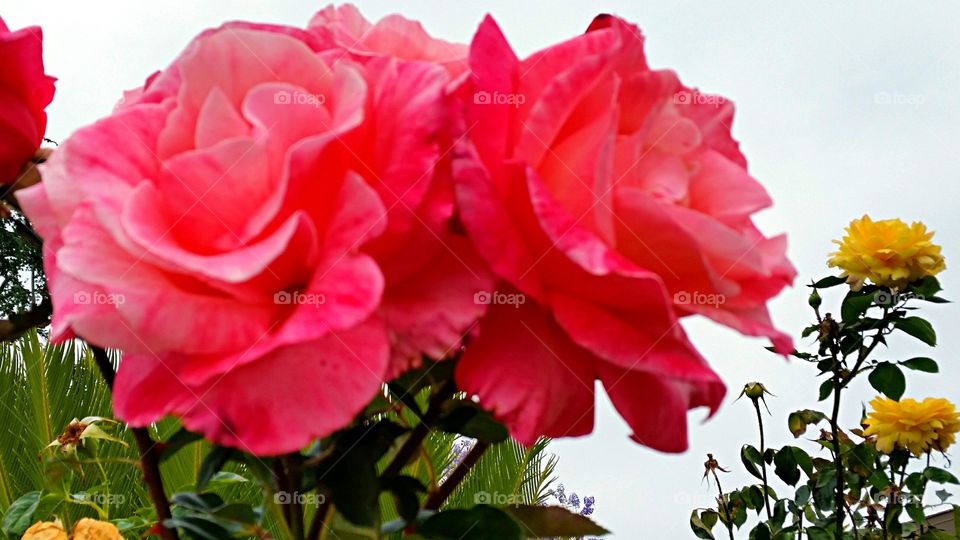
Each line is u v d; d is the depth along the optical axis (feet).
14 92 2.03
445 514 1.78
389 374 1.41
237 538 2.06
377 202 1.36
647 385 1.55
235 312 1.40
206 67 1.53
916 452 6.42
